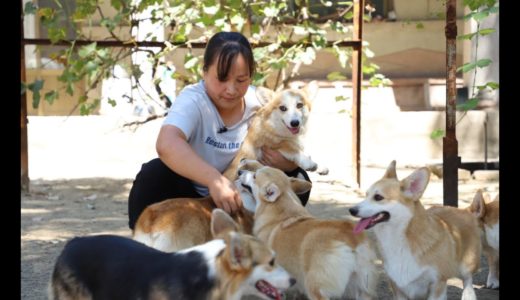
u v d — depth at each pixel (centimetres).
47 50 1241
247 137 592
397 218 465
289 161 605
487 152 1064
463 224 502
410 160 1052
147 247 400
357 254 454
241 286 365
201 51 1078
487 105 1066
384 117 1084
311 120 1088
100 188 914
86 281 399
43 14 850
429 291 478
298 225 475
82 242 411
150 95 985
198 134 513
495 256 537
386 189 465
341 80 1153
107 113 1155
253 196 509
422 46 1212
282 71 1054
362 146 1080
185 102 502
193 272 369
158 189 529
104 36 1134
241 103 539
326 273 449
